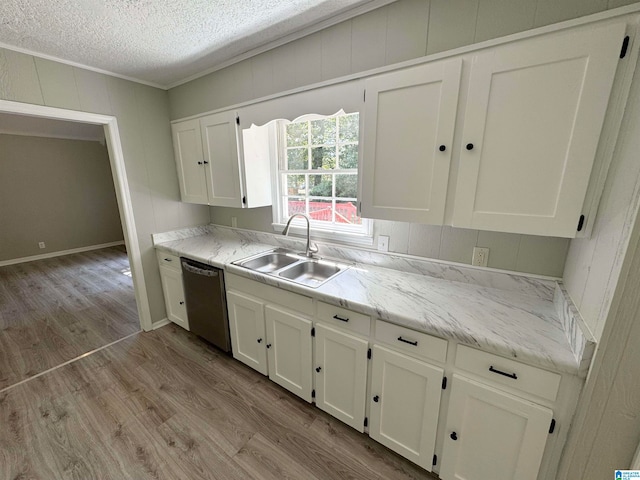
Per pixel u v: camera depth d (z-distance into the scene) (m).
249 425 1.67
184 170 2.60
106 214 5.78
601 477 0.95
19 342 2.51
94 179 5.55
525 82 1.02
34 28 1.55
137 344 2.48
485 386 1.11
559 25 1.01
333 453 1.51
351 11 1.47
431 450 1.30
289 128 2.29
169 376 2.08
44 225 5.02
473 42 1.23
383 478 1.39
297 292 1.61
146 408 1.79
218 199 2.37
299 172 2.25
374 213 1.49
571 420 0.97
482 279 1.53
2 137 4.48
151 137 2.52
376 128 1.40
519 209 1.12
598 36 0.89
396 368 1.33
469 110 1.14
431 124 1.25
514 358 1.03
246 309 1.96
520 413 1.05
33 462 1.46
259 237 2.59
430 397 1.25
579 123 0.96
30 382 2.02
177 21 1.53
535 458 1.05
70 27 1.55
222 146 2.21
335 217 2.19
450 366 1.18
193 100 2.41
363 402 1.49
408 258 1.75
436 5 1.28
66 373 2.12
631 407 0.86
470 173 1.19
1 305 3.22
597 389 0.88
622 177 0.86
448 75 1.16
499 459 1.14
